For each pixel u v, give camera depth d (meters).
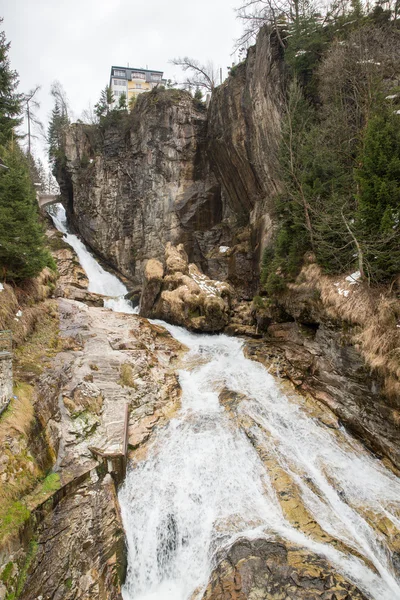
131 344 15.13
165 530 7.81
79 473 8.24
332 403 10.91
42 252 16.97
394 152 10.20
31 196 17.31
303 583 5.76
